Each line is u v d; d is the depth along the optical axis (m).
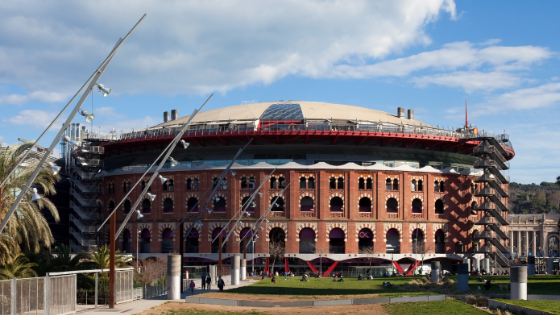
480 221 94.88
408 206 91.12
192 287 53.44
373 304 43.06
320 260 86.94
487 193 94.25
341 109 105.38
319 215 87.81
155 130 96.56
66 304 34.44
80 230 99.19
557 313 33.72
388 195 90.44
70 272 35.44
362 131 88.44
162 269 71.38
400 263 91.50
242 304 42.91
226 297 47.38
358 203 89.00
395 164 91.12
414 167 92.38
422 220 91.62
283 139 90.62
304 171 88.50
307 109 101.31
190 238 92.56
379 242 88.62
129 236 95.12
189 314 37.12
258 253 86.81
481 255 96.00
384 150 94.31
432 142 94.44
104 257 51.12
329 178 89.00
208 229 88.56
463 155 102.50
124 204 96.00
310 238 88.94
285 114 97.06
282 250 86.94
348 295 49.44
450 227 94.25
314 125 90.69
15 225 44.38
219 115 101.31
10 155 44.88
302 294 50.81
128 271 44.41
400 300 44.47
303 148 91.88
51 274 33.91
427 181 93.12
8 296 30.69
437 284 61.72
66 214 108.81
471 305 41.94
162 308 39.59
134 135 98.62
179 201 90.56
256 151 91.44
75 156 98.25
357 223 88.31
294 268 88.81
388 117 107.31
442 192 94.75
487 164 94.31
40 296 32.84
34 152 47.19
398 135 89.62
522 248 185.62
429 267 93.12
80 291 42.53
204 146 93.81
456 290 54.50
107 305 41.22
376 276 86.44
